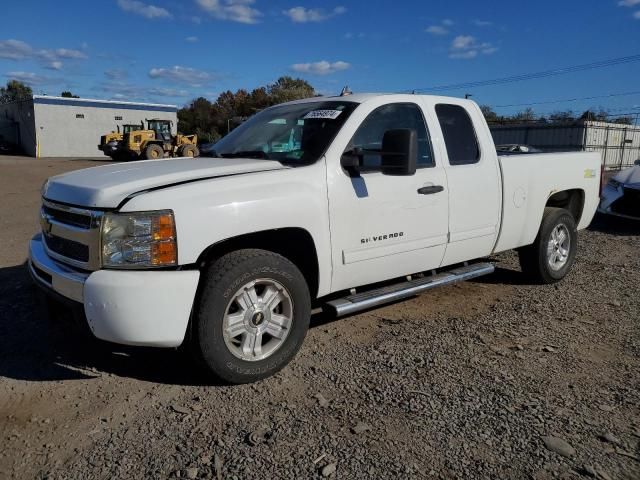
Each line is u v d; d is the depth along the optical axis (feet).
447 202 15.46
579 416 10.80
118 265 10.71
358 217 13.48
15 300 17.26
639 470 9.15
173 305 10.73
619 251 26.53
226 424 10.39
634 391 11.88
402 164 12.73
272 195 11.98
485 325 15.80
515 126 115.14
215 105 230.27
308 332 15.10
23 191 52.39
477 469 9.10
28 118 171.53
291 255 13.56
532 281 20.20
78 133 172.24
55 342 14.16
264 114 16.65
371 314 16.66
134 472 8.97
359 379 12.25
